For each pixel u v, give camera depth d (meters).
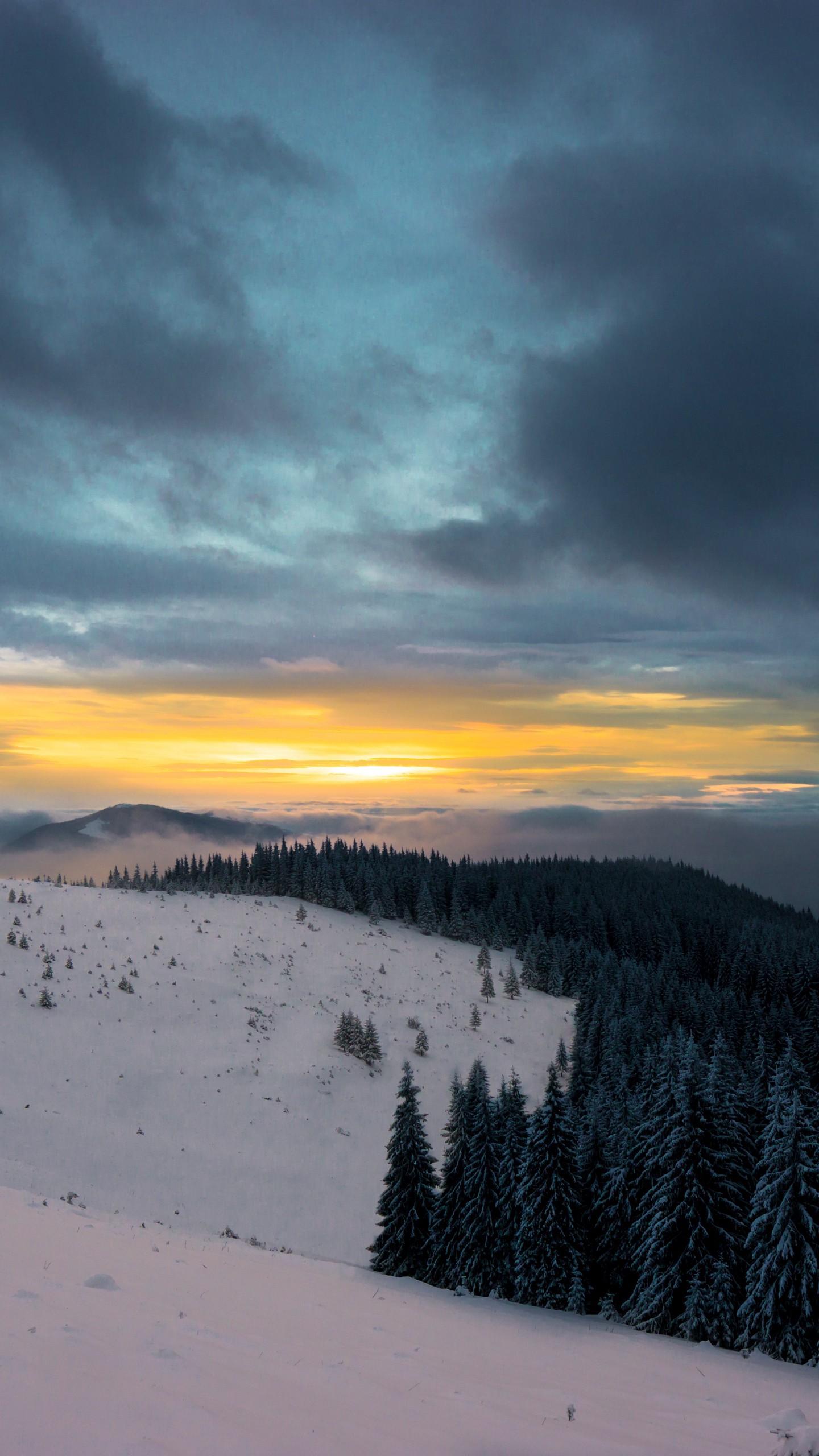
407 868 144.62
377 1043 72.19
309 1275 18.09
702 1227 26.78
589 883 186.75
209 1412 5.82
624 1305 28.64
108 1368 6.25
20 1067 53.12
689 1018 98.69
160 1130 50.75
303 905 119.31
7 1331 6.51
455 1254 32.69
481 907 148.88
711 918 162.62
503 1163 33.06
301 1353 8.75
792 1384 18.53
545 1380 11.41
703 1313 25.58
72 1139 46.25
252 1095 59.03
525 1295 30.28
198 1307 9.91
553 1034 93.75
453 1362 10.88
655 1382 14.36
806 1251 24.09
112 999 66.94
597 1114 35.38
